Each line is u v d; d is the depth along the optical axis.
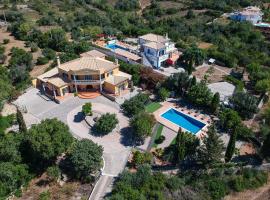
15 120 73.19
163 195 54.91
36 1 169.00
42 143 55.69
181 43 111.81
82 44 104.88
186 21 150.00
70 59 96.31
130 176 55.94
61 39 108.81
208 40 123.88
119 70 92.31
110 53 103.62
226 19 153.38
